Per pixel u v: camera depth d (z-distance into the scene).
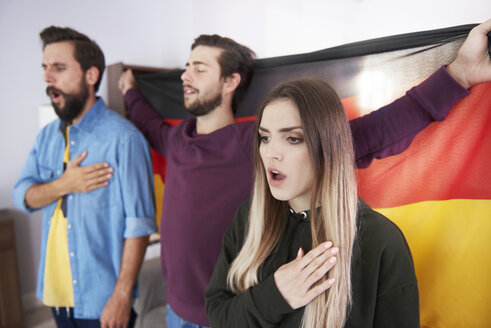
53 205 1.46
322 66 1.08
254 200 0.81
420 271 0.95
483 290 0.86
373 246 0.70
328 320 0.68
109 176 1.37
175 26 3.02
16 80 2.54
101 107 1.47
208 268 1.14
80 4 2.67
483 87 0.81
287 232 0.81
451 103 0.83
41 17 2.56
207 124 1.24
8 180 2.58
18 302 2.31
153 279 2.15
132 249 1.39
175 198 1.21
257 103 1.25
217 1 2.80
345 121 0.71
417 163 0.92
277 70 1.18
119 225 1.41
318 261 0.66
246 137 1.12
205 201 1.14
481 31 0.76
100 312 1.42
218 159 1.14
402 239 0.71
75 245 1.40
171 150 1.31
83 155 1.40
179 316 1.21
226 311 0.79
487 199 0.83
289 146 0.71
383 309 0.69
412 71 0.91
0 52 2.47
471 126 0.83
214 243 1.13
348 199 0.70
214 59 1.17
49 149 1.55
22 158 2.62
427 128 0.89
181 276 1.19
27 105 2.60
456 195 0.87
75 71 1.37
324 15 2.39
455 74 0.83
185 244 1.16
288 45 2.54
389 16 2.12
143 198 1.40
